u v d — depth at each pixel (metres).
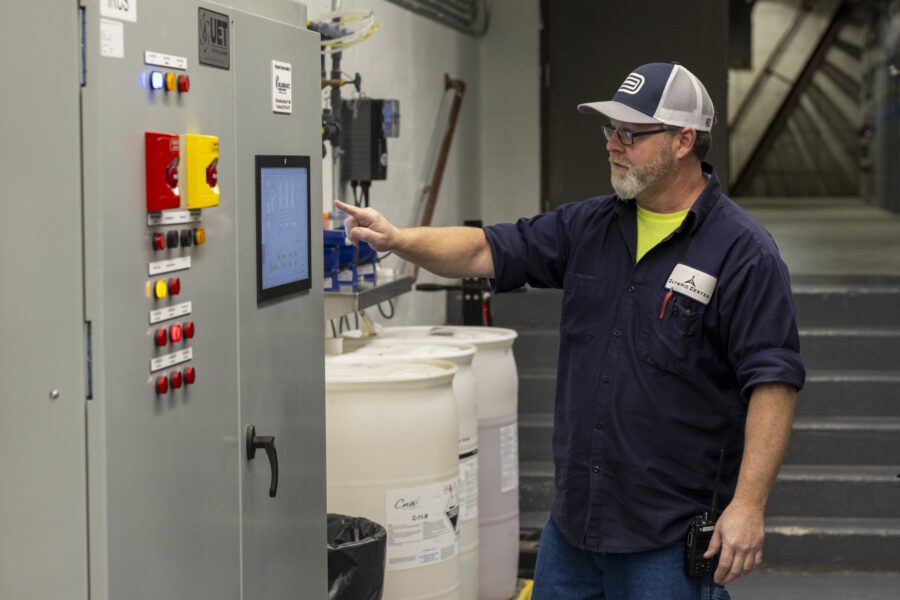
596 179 8.01
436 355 3.62
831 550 4.83
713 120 2.55
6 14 1.63
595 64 8.01
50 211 1.64
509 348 4.16
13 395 1.68
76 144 1.63
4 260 1.66
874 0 18.50
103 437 1.66
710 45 7.99
